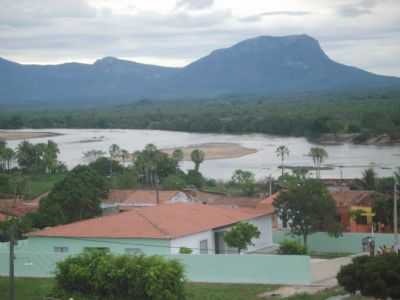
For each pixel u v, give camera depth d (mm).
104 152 181500
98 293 33969
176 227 48750
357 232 61344
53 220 66500
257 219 56062
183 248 45969
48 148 149375
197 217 52188
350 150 181625
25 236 54094
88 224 49906
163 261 33906
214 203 78500
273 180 106375
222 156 173125
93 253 35125
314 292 37906
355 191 78062
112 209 76562
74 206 69562
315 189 55406
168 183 103688
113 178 109250
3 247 49594
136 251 46531
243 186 100875
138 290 33156
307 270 40188
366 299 33812
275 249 55250
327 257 52344
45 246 48906
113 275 33500
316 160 146625
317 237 56406
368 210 67375
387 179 85625
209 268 41625
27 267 45031
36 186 118375
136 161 123562
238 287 39750
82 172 74250
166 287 33125
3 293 39281
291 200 54938
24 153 149500
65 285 34656
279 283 40469
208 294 37250
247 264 41062
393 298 31406
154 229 47688
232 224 52406
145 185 112125
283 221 57156
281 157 161500
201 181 113125
